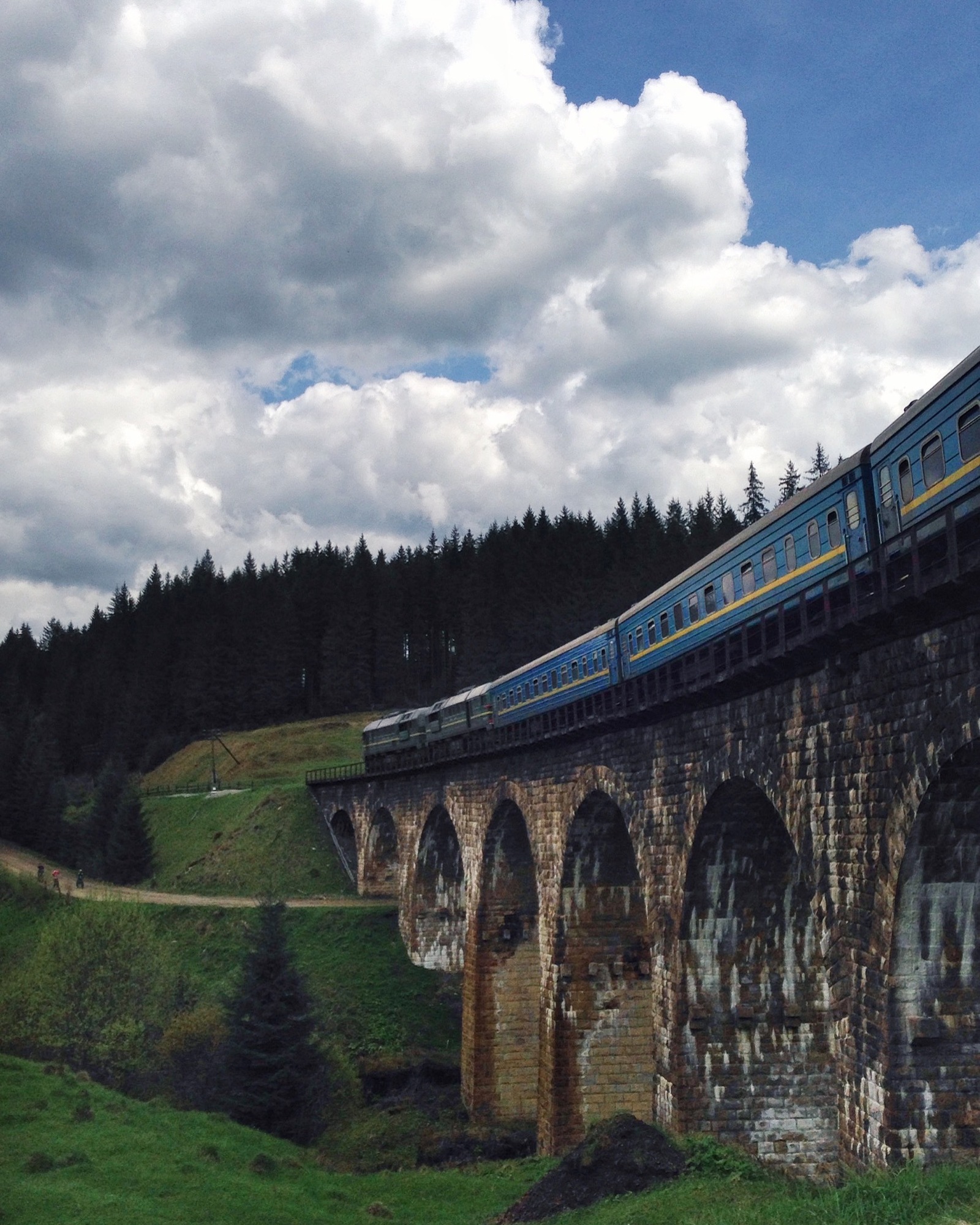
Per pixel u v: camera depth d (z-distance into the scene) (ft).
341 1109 160.25
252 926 235.20
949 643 59.67
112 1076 153.28
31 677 616.39
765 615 82.02
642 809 110.93
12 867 322.96
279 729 471.62
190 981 185.16
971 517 61.52
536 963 168.86
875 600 64.95
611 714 114.93
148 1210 82.43
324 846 306.14
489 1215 105.09
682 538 433.07
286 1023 149.48
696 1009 100.48
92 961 160.97
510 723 165.48
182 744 492.95
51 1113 104.58
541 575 465.06
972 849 63.57
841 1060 71.36
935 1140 63.77
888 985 65.00
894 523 72.43
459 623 511.40
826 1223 59.06
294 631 513.86
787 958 101.55
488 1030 165.48
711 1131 98.99
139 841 325.83
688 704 97.66
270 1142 120.78
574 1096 133.28
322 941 226.58
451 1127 156.15
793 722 79.00
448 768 193.57
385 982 205.98
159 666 520.83
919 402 68.95
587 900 136.87
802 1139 99.25
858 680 69.77
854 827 70.03
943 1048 64.49
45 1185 85.35
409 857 222.69
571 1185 94.07
